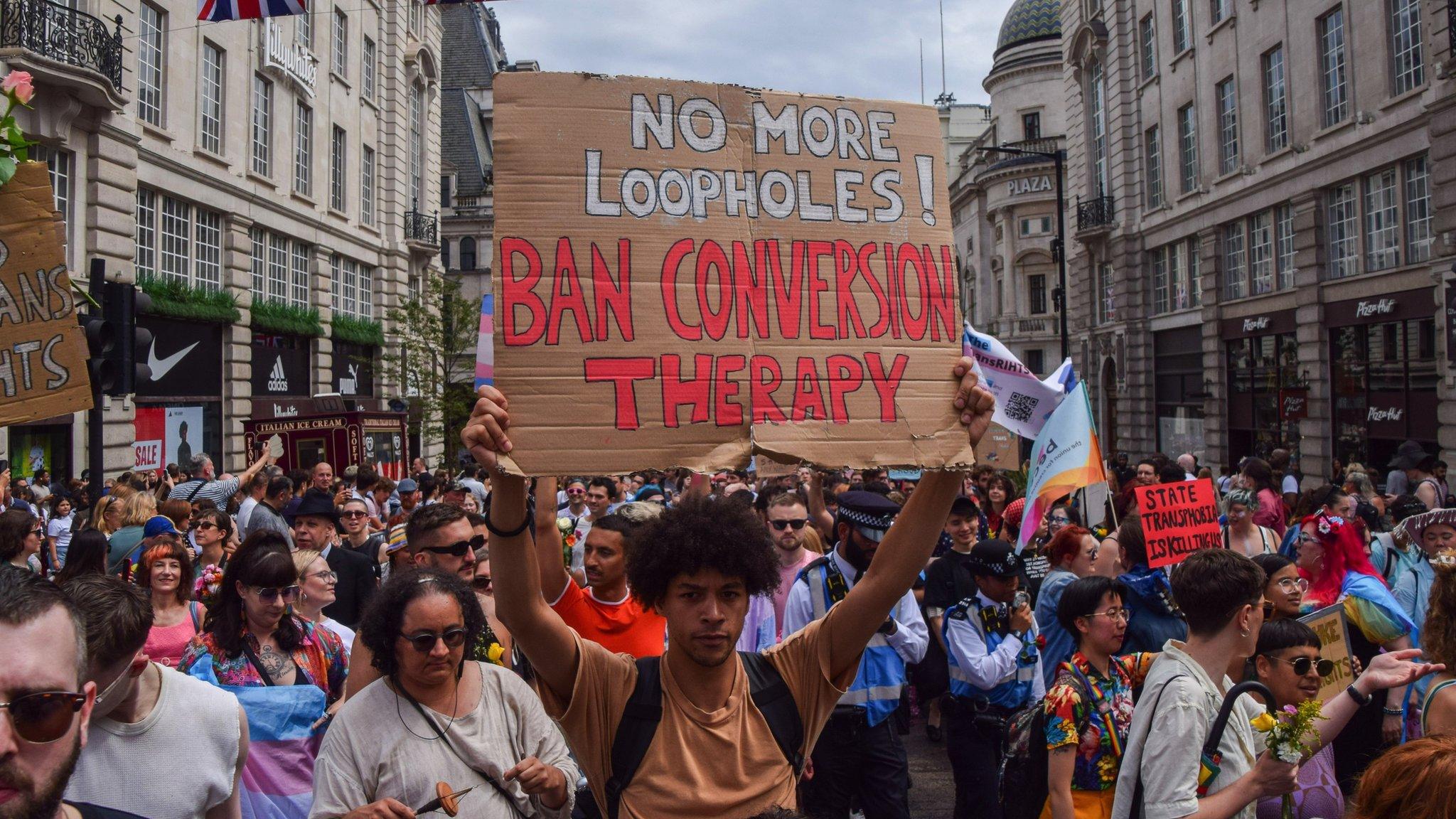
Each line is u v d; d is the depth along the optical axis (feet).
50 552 39.47
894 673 17.62
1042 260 188.14
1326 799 14.48
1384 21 70.74
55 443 60.18
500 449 9.50
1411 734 13.85
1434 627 13.20
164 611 17.49
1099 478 25.67
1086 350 126.52
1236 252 94.84
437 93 132.46
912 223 11.25
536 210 10.12
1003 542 18.74
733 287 10.52
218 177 80.23
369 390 115.75
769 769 9.59
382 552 27.61
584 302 10.09
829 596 18.72
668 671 9.83
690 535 9.45
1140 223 112.68
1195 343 103.04
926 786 24.86
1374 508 36.65
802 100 11.11
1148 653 14.80
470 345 122.93
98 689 10.16
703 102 10.76
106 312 22.68
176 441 75.92
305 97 96.48
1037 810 14.14
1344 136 75.72
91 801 10.53
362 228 112.37
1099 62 121.70
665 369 10.16
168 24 73.10
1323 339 80.43
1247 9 89.66
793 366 10.52
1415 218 70.03
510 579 9.37
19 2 55.31
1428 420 68.49
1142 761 11.98
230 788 11.43
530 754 11.94
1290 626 14.57
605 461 9.82
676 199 10.50
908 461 10.60
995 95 202.08
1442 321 64.85
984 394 10.89
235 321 82.58
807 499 33.22
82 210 62.18
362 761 11.13
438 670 11.27
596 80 10.46
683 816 9.18
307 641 15.46
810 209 10.92
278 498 34.35
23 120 56.49
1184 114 103.40
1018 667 18.61
